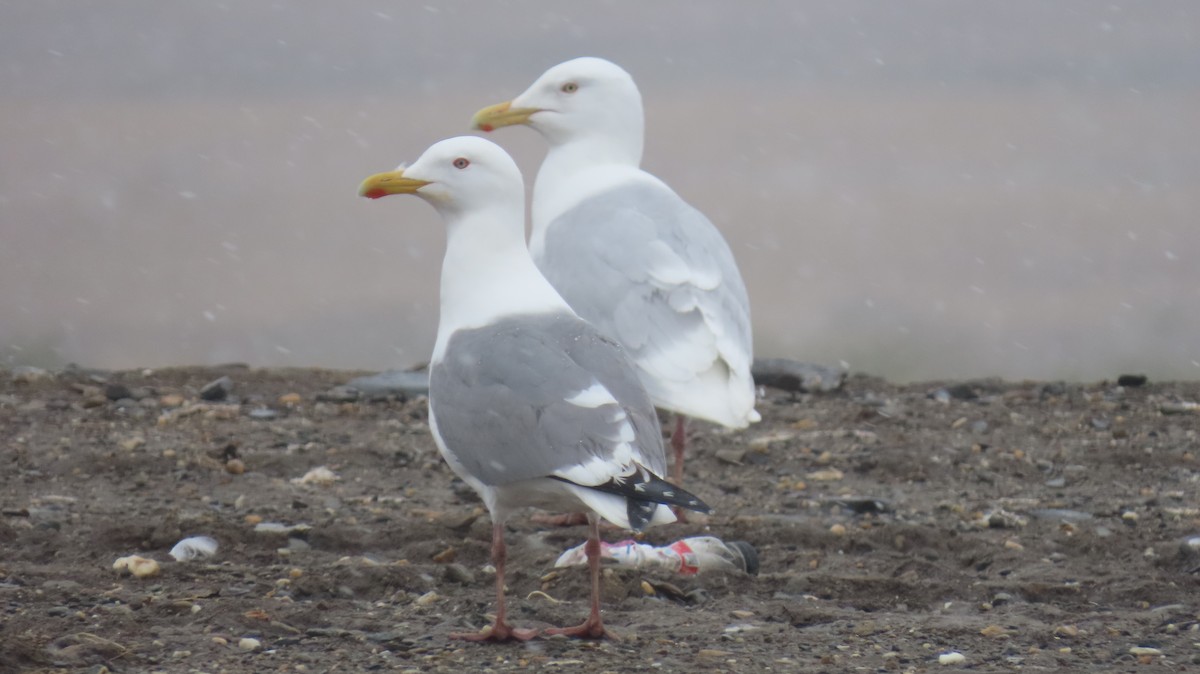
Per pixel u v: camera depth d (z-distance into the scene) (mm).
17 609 10242
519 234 11109
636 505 9414
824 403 18328
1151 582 11523
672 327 13461
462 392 10227
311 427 16609
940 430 17000
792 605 10992
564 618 10555
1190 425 17156
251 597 10688
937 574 12000
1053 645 10086
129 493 13805
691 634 10227
